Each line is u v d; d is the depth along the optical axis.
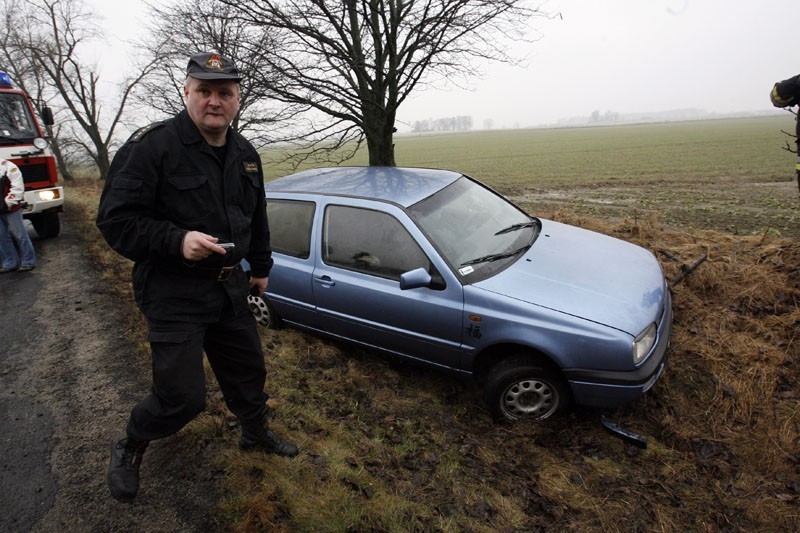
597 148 53.94
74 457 2.89
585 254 3.85
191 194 1.97
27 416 3.31
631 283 3.47
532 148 60.53
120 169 1.89
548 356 3.11
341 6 6.17
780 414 3.23
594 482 2.83
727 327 4.16
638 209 13.56
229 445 2.93
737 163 30.38
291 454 2.82
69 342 4.38
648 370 3.04
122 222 1.85
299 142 7.88
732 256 5.23
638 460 3.00
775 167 27.05
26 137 7.47
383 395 3.69
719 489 2.74
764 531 2.47
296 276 4.23
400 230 3.67
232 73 1.93
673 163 32.53
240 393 2.56
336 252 4.02
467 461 3.00
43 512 2.50
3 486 2.68
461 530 2.46
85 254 7.28
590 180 24.64
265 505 2.44
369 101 6.54
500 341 3.21
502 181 25.62
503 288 3.32
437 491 2.73
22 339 4.50
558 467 2.94
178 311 2.05
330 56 6.39
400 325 3.66
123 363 3.97
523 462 3.02
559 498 2.71
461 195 4.19
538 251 3.85
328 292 4.02
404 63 6.14
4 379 3.81
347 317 3.97
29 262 6.56
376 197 3.92
